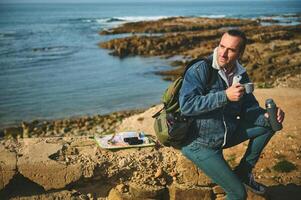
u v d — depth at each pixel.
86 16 119.44
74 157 5.19
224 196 5.14
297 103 10.52
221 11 159.50
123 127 11.48
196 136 4.34
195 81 4.12
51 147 5.31
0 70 29.78
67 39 50.53
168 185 5.21
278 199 5.71
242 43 4.09
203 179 5.13
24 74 28.41
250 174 4.79
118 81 25.97
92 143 5.63
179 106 4.26
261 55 30.97
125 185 5.14
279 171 6.54
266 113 4.53
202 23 67.69
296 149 7.35
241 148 7.40
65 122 17.36
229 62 4.12
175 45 39.72
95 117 17.84
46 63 32.84
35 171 4.89
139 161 5.30
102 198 5.17
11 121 18.31
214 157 4.32
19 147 5.29
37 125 17.34
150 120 11.31
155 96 22.09
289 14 120.62
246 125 4.59
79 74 28.42
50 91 23.45
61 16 116.50
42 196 4.98
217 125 4.27
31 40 49.06
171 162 5.34
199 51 36.69
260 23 72.50
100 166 5.08
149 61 33.75
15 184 4.98
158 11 172.38
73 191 5.05
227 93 3.96
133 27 62.59
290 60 27.50
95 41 48.03
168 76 27.25
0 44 44.53
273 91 11.93
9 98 21.97
